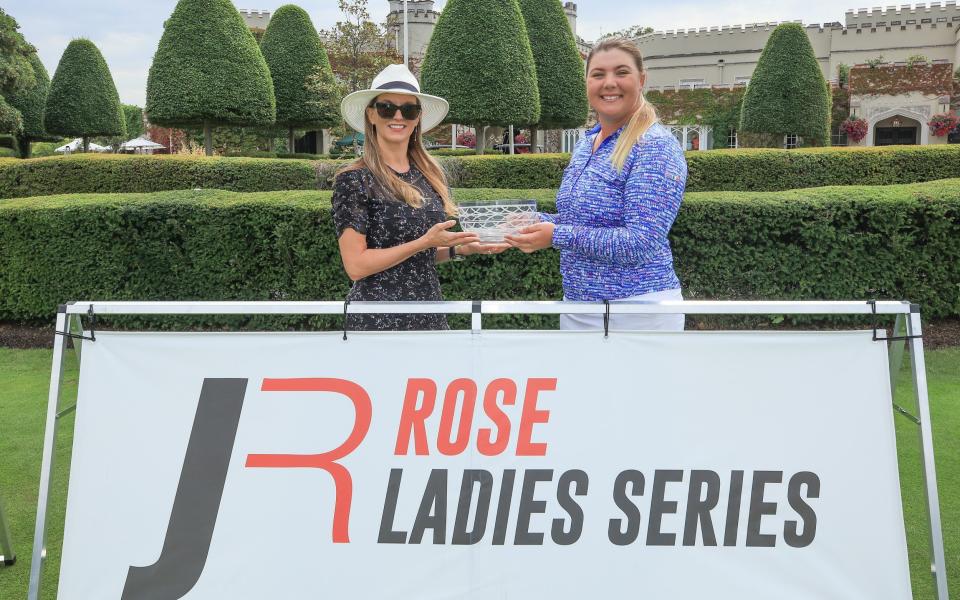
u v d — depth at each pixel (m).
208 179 10.40
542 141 31.73
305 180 10.49
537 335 2.14
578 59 15.97
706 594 2.12
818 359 2.13
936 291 5.82
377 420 2.14
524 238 2.47
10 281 6.43
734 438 2.13
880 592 2.10
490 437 2.14
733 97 30.75
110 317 6.29
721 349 2.13
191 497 2.14
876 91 31.97
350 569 2.13
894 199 5.66
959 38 38.31
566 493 2.13
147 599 2.13
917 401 2.12
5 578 2.86
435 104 3.12
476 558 2.14
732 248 5.80
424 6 35.72
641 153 2.51
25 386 5.25
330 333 2.14
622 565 2.12
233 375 2.15
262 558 2.13
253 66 14.26
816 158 10.27
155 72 13.90
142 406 2.15
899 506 2.11
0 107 22.36
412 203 2.68
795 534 2.12
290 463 2.15
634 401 2.13
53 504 3.51
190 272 6.16
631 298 2.60
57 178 10.65
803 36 19.64
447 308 2.15
